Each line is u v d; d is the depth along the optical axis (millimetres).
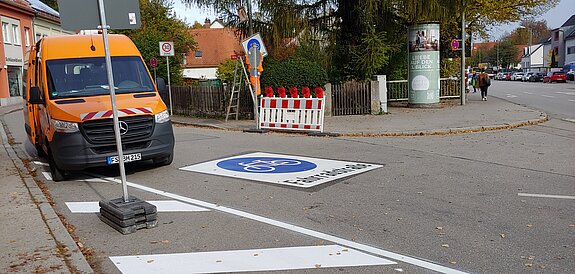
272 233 5820
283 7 19594
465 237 5520
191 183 8594
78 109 8859
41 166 10992
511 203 6840
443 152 11094
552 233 5586
